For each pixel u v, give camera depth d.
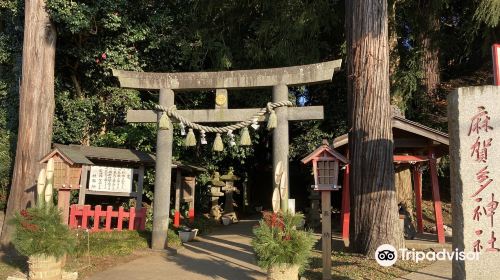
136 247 8.39
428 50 12.58
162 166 8.56
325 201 6.15
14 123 12.54
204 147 13.31
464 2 12.55
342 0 12.23
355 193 7.66
